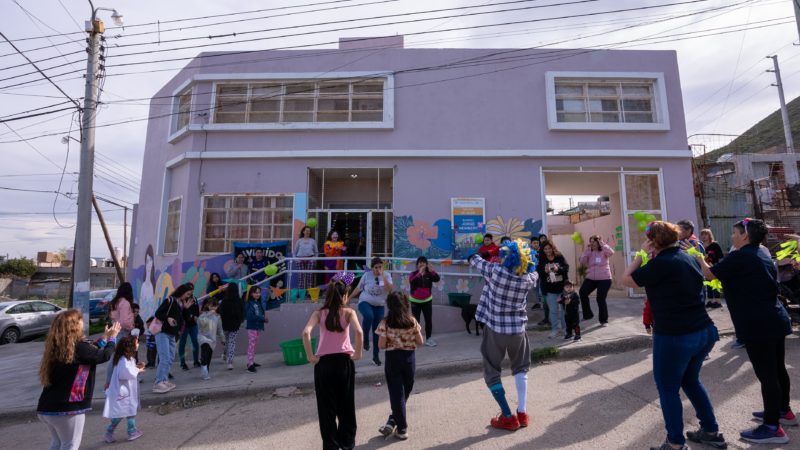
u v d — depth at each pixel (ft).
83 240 31.14
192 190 34.55
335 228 36.11
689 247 13.93
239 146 35.09
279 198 34.65
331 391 12.25
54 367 12.55
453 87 35.09
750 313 12.00
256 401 19.69
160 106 41.11
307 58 35.86
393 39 37.06
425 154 33.96
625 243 33.71
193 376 23.21
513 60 35.37
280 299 30.58
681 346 10.80
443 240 33.09
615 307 29.66
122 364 16.07
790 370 16.85
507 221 33.37
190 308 24.67
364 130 34.71
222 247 34.09
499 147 34.22
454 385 18.92
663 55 35.55
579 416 14.29
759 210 41.81
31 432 18.81
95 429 17.57
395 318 14.34
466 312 27.43
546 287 24.12
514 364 14.12
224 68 36.04
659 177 34.12
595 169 34.12
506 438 13.09
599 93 35.45
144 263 39.06
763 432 11.69
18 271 113.29
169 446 15.05
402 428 13.64
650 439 12.39
